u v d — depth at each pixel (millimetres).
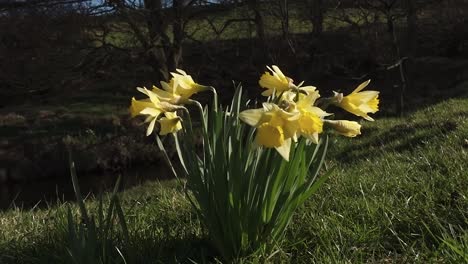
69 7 13562
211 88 2643
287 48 15672
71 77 14594
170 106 2520
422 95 18172
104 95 20719
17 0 14047
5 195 13453
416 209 3281
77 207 4879
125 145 15789
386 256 2783
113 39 14766
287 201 2643
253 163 2604
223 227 2633
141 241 2963
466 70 19938
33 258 3018
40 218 4242
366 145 9641
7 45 13656
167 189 5555
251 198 2600
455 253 2443
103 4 13305
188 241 3051
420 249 2777
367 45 17125
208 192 2654
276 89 2559
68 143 15945
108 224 2652
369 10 16234
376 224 3156
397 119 12656
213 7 14266
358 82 19516
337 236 2949
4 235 3756
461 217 3082
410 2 15711
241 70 16344
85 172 15312
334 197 3797
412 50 18719
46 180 14977
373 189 3918
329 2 16516
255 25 15297
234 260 2643
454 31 22188
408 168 4668
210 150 2648
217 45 15625
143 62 14672
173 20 13898
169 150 15203
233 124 2639
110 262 2656
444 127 7949
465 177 3826
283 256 2738
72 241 2564
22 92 14766
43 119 18406
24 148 15938
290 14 16922
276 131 2141
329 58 18375
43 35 13438
